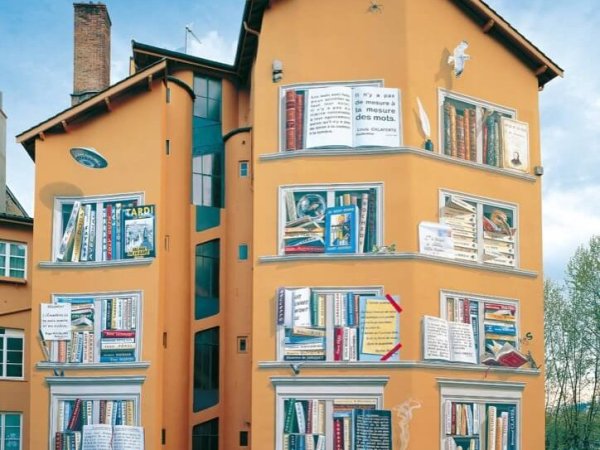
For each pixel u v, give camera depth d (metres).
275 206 23.23
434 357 22.30
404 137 23.20
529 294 24.61
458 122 24.33
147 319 23.91
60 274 24.78
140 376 23.56
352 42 23.88
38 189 25.27
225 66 28.08
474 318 23.42
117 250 24.58
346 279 22.58
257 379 22.39
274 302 22.73
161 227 24.48
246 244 26.27
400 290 22.38
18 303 29.39
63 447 23.80
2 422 28.44
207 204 26.95
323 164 23.23
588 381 42.44
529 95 26.12
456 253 23.44
